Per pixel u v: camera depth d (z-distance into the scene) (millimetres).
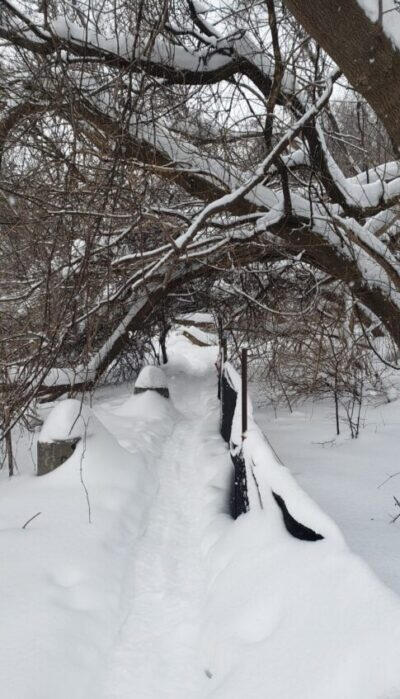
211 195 6906
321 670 2463
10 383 6031
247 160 6902
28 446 8383
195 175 6770
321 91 6406
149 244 8117
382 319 7000
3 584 3996
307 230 6516
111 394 13945
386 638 2346
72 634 3570
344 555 3088
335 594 2885
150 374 11883
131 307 9984
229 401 8344
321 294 9617
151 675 3463
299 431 8820
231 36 6711
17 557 4430
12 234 6449
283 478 4027
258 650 2996
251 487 4816
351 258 6695
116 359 13625
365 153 7188
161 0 5383
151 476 7234
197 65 6832
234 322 11547
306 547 3527
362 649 2383
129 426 9562
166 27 6512
